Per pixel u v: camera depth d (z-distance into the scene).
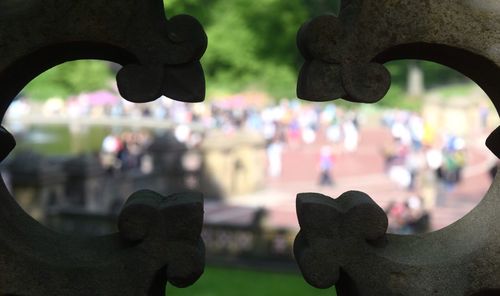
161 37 2.26
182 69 2.29
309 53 2.27
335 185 27.80
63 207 18.61
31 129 47.56
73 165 21.06
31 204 18.20
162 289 2.43
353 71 2.26
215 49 40.41
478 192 25.56
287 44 40.75
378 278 2.29
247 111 43.59
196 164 26.16
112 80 53.72
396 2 2.25
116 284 2.26
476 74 2.42
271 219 21.06
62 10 2.24
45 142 42.38
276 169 29.92
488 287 2.31
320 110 45.25
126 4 2.24
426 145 31.17
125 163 27.23
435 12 2.26
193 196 2.32
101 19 2.24
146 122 49.06
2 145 2.31
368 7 2.25
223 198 25.81
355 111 46.09
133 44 2.25
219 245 16.33
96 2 2.24
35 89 44.22
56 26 2.24
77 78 44.22
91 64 44.91
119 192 23.06
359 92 2.26
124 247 2.32
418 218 17.58
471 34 2.27
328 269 2.27
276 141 35.06
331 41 2.25
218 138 26.19
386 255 2.30
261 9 39.72
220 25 40.34
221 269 14.62
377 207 2.26
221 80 43.12
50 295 2.27
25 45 2.25
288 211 23.05
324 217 2.26
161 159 25.83
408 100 51.59
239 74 42.62
